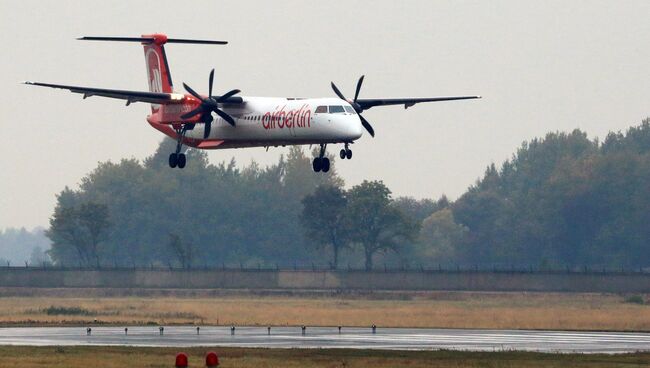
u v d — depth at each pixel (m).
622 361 144.25
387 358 147.12
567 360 145.62
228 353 152.25
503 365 139.75
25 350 155.62
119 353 151.50
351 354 152.12
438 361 144.00
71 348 159.38
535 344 174.00
